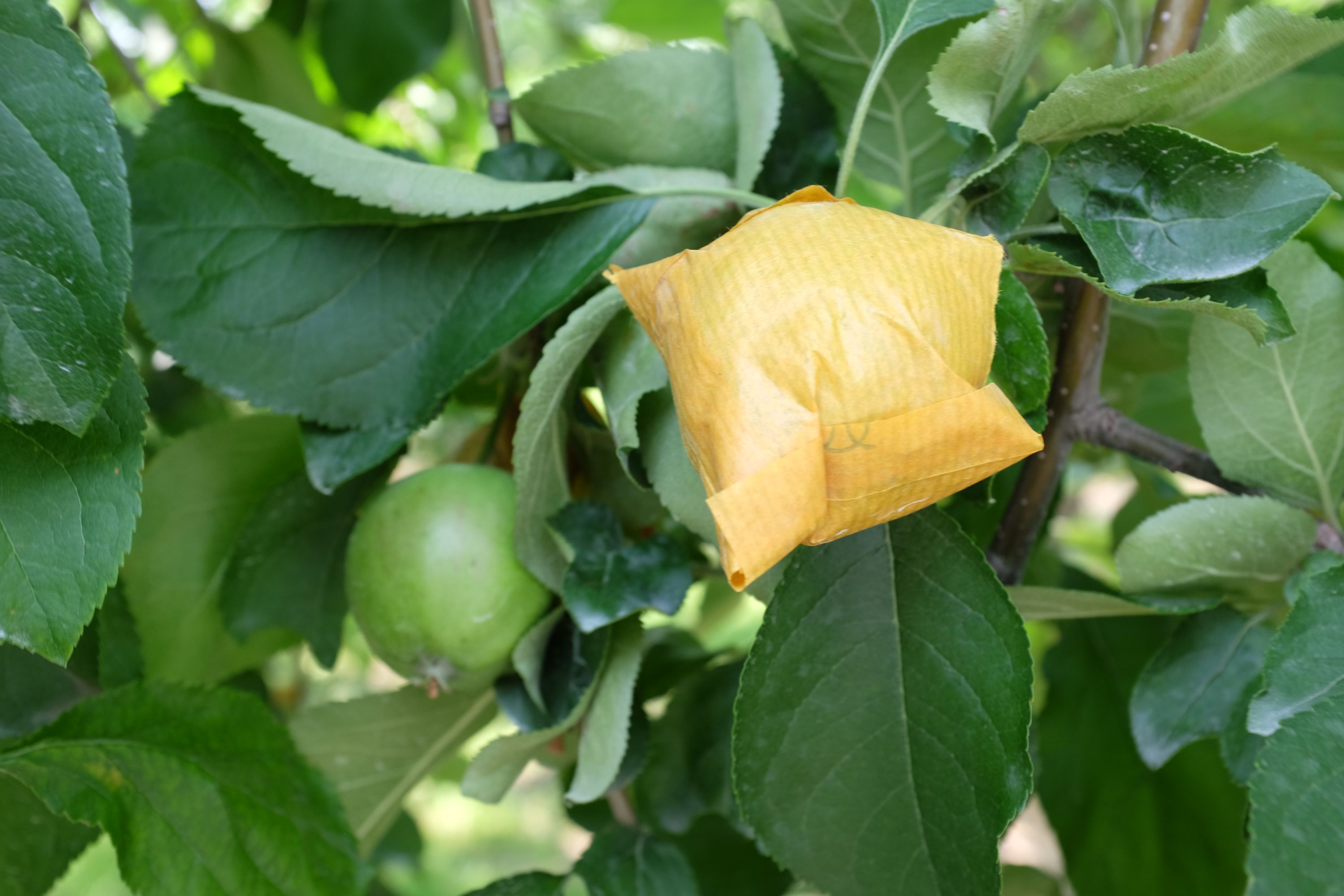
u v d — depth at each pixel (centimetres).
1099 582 45
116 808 33
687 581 34
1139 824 42
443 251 35
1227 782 40
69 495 28
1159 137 29
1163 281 28
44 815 37
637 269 26
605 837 39
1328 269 33
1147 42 34
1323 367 33
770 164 37
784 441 23
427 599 34
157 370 52
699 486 31
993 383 28
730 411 23
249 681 47
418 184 33
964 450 23
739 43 36
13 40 26
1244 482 34
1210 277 28
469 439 42
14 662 34
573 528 34
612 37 79
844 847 31
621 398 31
